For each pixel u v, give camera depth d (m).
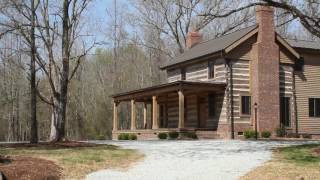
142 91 36.38
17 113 60.56
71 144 24.14
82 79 68.69
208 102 34.19
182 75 37.72
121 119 64.56
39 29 26.38
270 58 33.00
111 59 68.25
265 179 13.64
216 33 51.44
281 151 19.55
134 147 22.81
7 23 26.98
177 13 52.84
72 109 63.28
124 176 14.44
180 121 31.66
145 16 56.72
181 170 15.38
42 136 63.06
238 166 15.89
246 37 32.62
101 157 18.22
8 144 24.53
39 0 26.03
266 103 32.56
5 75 59.19
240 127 32.34
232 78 32.47
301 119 34.88
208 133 32.25
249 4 17.22
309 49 35.38
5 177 12.85
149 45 59.19
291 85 34.62
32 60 26.34
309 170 14.59
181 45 54.00
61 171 14.92
